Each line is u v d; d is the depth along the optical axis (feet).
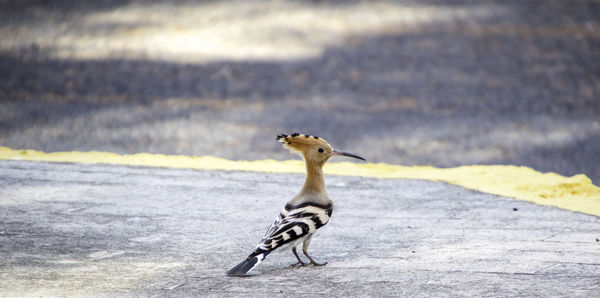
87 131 60.13
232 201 39.83
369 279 27.50
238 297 25.43
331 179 46.03
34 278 27.14
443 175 47.57
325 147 28.55
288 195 41.37
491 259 29.91
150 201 39.47
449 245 32.04
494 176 46.93
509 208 38.75
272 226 27.68
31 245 31.35
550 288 26.30
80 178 44.62
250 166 49.65
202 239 32.81
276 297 25.48
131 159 51.11
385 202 40.11
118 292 25.79
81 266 28.71
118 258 29.86
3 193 40.55
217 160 51.52
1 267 28.37
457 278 27.50
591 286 26.50
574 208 39.19
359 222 36.06
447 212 37.96
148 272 28.12
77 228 34.14
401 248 31.71
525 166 50.70
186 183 43.96
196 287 26.45
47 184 42.91
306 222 27.25
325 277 27.78
